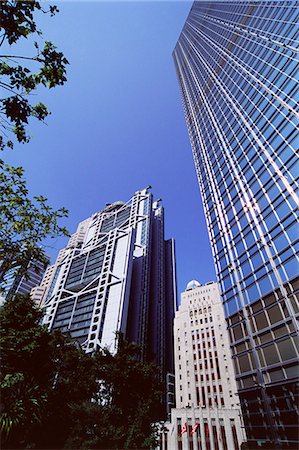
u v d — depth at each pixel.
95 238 148.88
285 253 24.34
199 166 55.66
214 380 73.69
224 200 39.41
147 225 145.75
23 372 15.10
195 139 63.84
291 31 35.50
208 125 56.78
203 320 88.56
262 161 32.31
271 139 31.88
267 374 22.47
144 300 117.50
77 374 19.72
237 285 30.11
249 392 23.94
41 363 16.66
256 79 41.12
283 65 34.69
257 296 26.34
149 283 134.00
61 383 18.69
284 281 23.52
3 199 9.55
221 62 61.72
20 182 9.90
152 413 19.56
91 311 99.06
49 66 6.60
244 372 25.28
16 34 6.02
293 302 21.95
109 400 19.16
